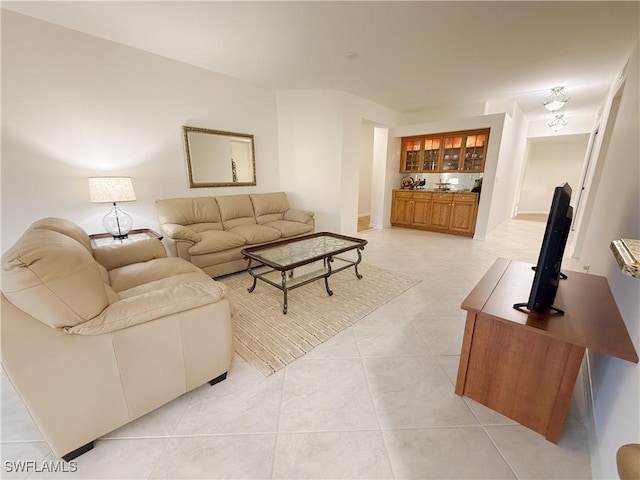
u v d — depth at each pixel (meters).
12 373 0.98
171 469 1.11
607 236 1.91
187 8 2.11
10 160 2.30
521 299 1.37
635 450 0.60
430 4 2.06
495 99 4.74
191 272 2.05
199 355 1.42
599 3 2.06
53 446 1.09
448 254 4.06
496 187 4.86
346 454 1.17
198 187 3.55
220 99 3.60
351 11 2.15
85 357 1.11
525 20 2.29
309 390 1.51
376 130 5.79
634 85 2.04
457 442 1.22
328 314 2.31
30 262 0.97
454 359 1.75
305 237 3.27
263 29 2.42
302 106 4.27
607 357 1.26
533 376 1.22
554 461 1.14
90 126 2.65
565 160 7.93
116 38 2.62
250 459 1.15
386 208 6.02
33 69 2.31
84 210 2.71
